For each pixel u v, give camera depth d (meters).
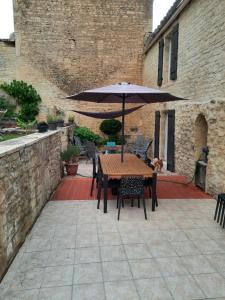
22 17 11.70
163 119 9.13
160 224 4.00
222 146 4.89
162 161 8.48
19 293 2.44
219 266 2.88
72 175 7.46
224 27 4.83
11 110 12.12
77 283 2.59
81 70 12.27
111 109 12.61
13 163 3.04
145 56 12.04
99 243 3.39
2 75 12.23
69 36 12.00
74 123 12.29
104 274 2.73
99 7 11.88
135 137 12.71
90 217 4.27
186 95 6.83
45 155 4.91
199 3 5.92
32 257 3.05
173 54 7.66
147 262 2.95
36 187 4.18
